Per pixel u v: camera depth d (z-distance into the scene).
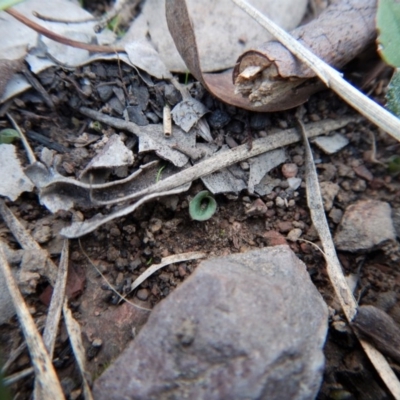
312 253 0.12
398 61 0.12
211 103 0.13
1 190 0.12
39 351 0.10
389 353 0.10
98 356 0.11
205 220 0.13
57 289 0.11
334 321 0.11
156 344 0.09
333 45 0.12
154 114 0.13
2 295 0.11
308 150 0.13
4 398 0.10
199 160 0.13
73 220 0.12
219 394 0.08
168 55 0.14
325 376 0.11
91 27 0.14
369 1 0.13
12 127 0.13
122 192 0.12
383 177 0.13
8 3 0.12
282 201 0.13
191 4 0.14
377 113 0.12
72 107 0.13
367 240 0.12
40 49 0.13
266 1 0.14
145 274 0.12
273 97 0.12
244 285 0.09
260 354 0.09
